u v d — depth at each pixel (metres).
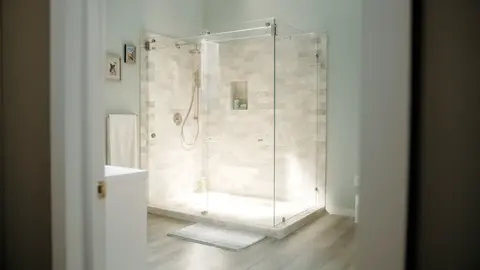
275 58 4.79
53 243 1.33
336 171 4.68
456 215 0.84
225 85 5.27
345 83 4.57
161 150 5.01
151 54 4.83
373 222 0.90
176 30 5.24
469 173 0.83
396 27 0.86
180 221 4.35
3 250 1.54
